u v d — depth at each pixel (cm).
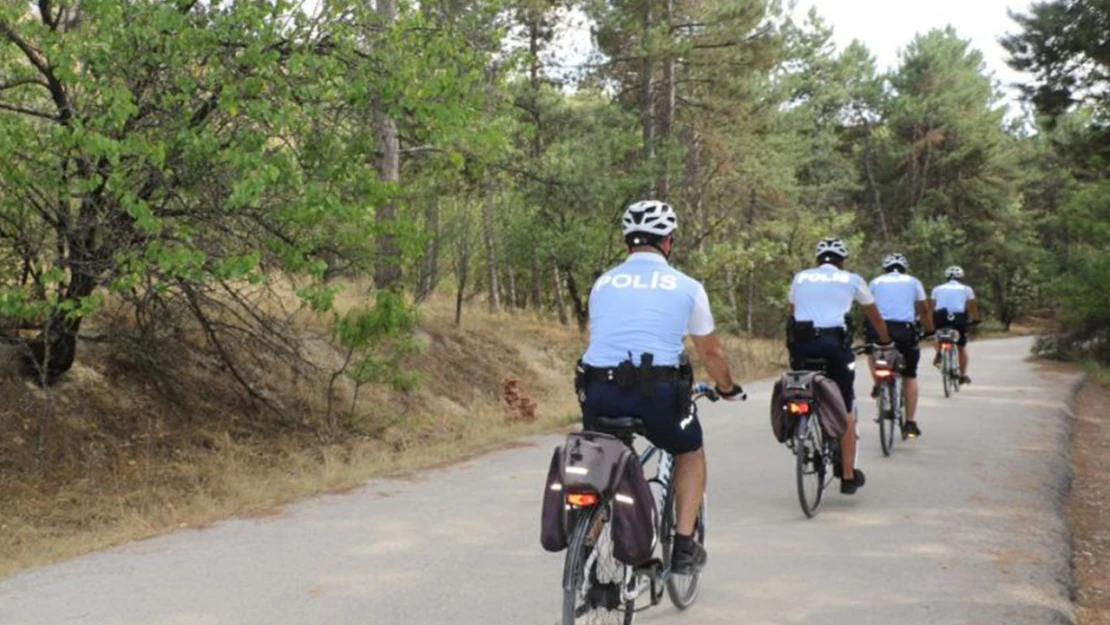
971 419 1229
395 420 1337
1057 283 2548
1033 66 2111
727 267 2698
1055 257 2792
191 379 1177
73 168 902
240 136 910
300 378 1313
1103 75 2100
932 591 538
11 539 732
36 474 898
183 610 502
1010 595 530
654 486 475
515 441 1120
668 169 2220
